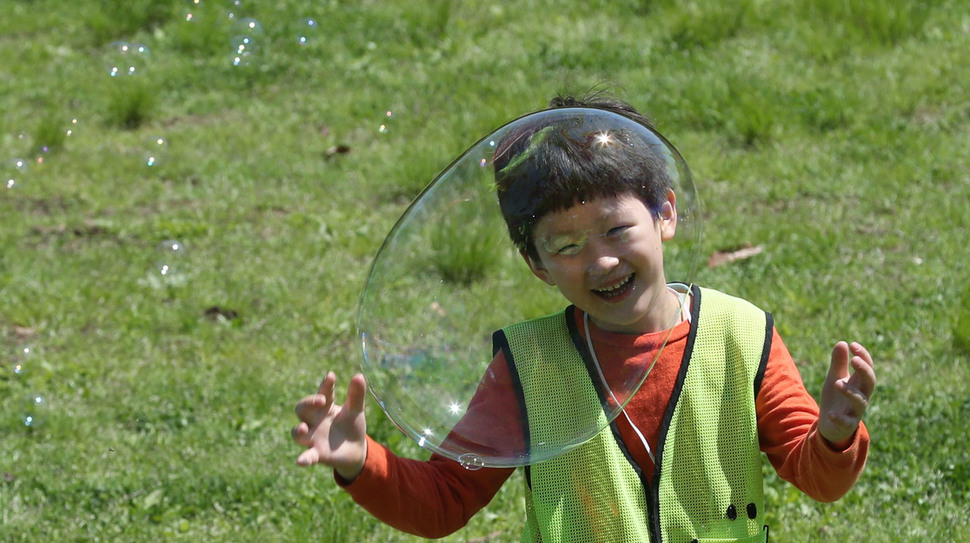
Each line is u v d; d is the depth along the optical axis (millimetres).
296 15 13672
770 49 11383
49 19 14602
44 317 7738
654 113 10164
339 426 2723
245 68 12539
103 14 14266
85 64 13273
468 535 5023
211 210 9391
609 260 2666
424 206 3027
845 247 7645
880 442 5371
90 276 8312
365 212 9320
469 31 12961
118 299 7953
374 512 2846
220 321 7504
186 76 12602
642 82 10938
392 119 11156
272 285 8023
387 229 8922
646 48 11852
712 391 2852
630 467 2830
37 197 9828
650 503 2816
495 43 12516
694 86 10484
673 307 2869
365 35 13180
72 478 5730
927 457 5250
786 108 9984
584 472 2842
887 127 9461
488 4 13586
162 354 7148
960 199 8164
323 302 7727
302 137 11000
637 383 2795
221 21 13633
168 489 5559
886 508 4941
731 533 2811
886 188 8484
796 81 10492
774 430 2857
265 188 9898
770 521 4898
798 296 6988
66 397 6613
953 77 10156
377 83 12109
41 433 6223
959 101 9766
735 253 7758
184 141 11023
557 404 2832
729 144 9734
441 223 3010
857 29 11258
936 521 4789
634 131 2789
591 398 2812
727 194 8750
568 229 2670
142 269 8391
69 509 5434
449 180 2992
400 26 13242
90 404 6539
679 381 2842
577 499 2844
